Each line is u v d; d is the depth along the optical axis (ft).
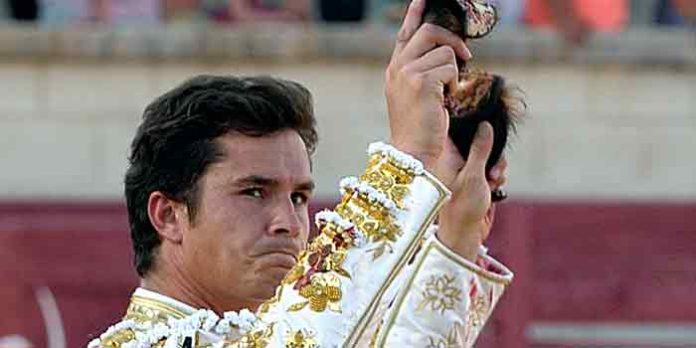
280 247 25.63
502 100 28.63
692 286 85.81
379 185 24.80
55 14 88.99
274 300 24.80
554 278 84.33
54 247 83.10
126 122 85.40
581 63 86.43
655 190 86.58
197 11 89.10
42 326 82.69
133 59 85.46
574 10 87.04
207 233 25.75
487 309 29.81
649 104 87.20
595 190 86.28
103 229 83.35
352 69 85.56
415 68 24.76
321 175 84.84
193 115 25.84
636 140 86.69
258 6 88.89
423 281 29.27
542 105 86.38
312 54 85.30
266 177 25.66
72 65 85.56
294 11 88.74
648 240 85.87
